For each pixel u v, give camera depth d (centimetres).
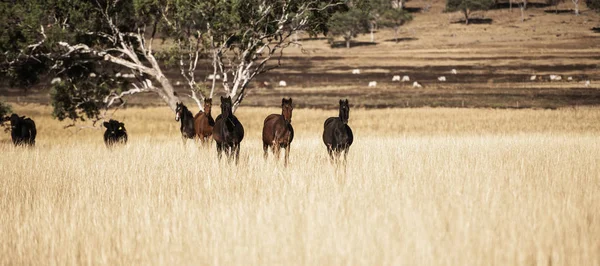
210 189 4578
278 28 12506
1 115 13088
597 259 2605
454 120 18625
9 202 4225
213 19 11688
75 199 4284
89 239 3114
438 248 2727
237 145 6975
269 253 2755
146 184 4925
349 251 2694
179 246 2909
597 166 5794
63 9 12281
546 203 3659
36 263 2784
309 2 12444
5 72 12888
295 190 4400
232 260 2702
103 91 13388
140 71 12775
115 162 6394
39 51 12875
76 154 7881
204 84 12381
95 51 12619
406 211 3450
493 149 7719
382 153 7088
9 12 12038
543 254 2581
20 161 6800
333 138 6475
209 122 8644
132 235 3109
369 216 3359
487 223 3172
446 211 3459
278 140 6644
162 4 12062
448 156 6656
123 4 12838
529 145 8425
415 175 5059
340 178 5122
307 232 3047
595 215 3391
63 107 13288
